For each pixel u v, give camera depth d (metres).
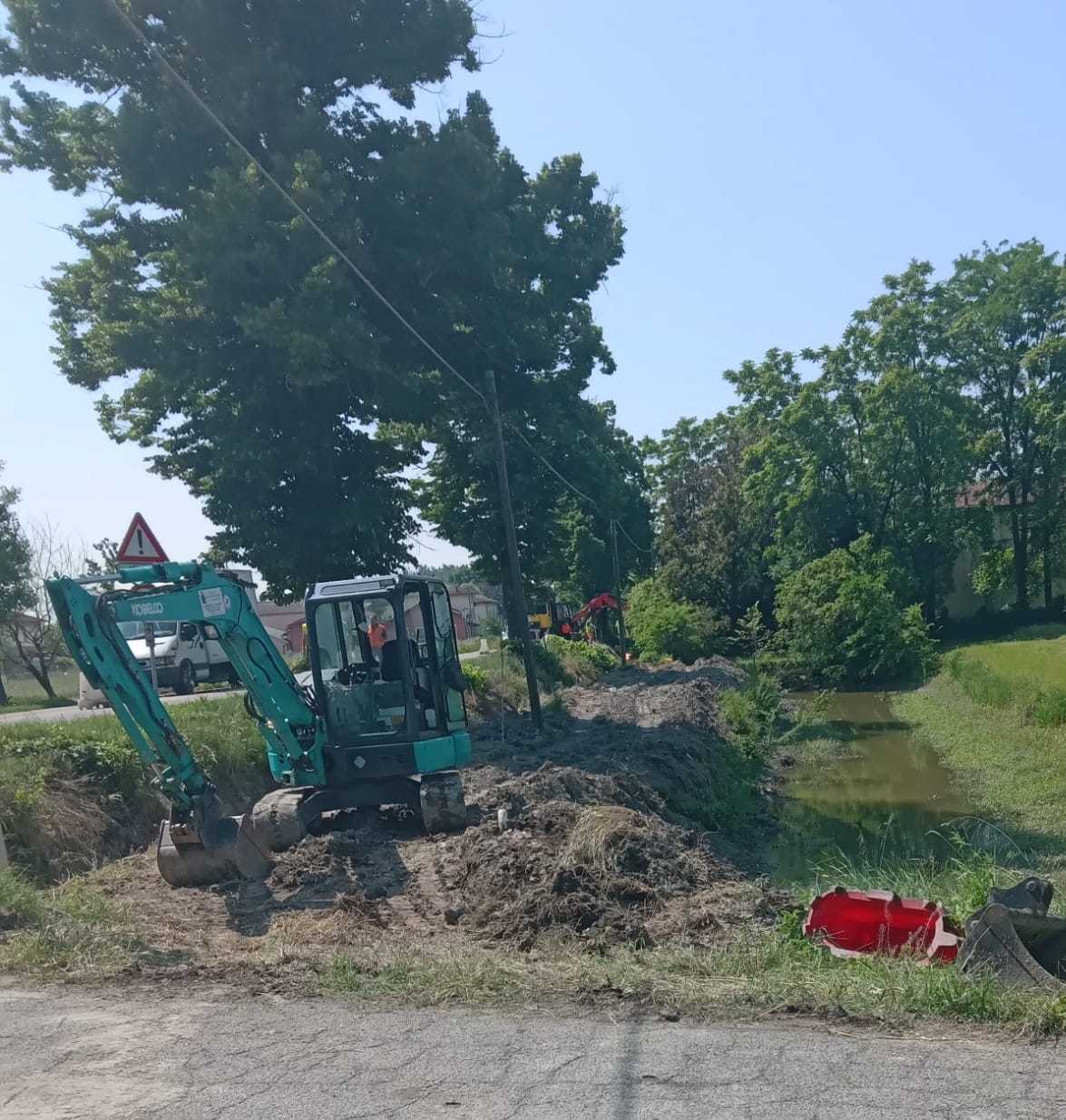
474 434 27.95
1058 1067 5.41
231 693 23.45
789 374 58.97
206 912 10.27
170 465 26.97
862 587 41.22
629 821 11.37
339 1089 5.34
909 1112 4.88
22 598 39.25
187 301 23.81
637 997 6.62
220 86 23.56
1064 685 26.62
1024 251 55.44
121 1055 5.90
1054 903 10.82
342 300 22.95
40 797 12.75
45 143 24.69
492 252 25.52
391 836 13.59
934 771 23.47
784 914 9.06
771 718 29.98
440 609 15.31
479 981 6.96
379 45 25.23
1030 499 56.19
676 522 63.31
